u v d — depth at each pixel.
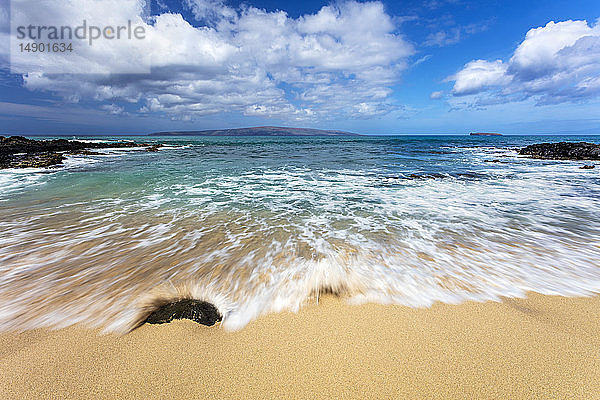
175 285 3.16
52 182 9.88
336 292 3.03
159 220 5.56
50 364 2.05
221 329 2.45
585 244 4.38
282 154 25.09
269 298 2.92
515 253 4.04
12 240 4.48
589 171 13.62
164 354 2.16
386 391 1.86
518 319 2.56
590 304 2.79
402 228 5.13
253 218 5.73
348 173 12.71
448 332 2.40
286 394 1.84
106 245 4.32
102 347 2.23
